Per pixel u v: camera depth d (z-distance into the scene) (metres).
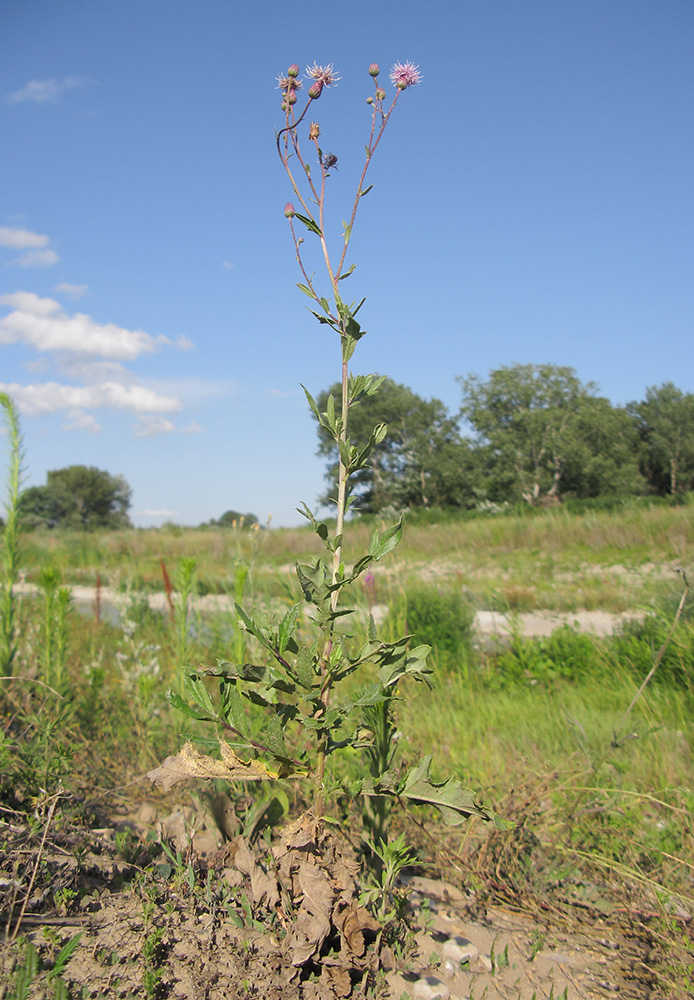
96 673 3.96
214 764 1.90
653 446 67.75
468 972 1.97
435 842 2.62
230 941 1.80
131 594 7.74
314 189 1.88
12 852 1.99
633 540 15.02
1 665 4.07
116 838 2.28
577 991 1.92
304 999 1.66
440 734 4.01
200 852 2.37
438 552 16.41
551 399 59.28
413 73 1.85
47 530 27.41
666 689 5.11
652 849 2.56
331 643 1.87
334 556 1.84
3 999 1.46
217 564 17.02
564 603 10.60
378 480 59.50
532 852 2.58
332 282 1.84
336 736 2.71
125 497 82.50
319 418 1.85
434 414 60.00
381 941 1.95
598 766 2.82
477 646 7.28
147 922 1.81
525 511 25.31
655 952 2.10
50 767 2.62
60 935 1.73
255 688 3.02
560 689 5.50
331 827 2.43
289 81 1.90
